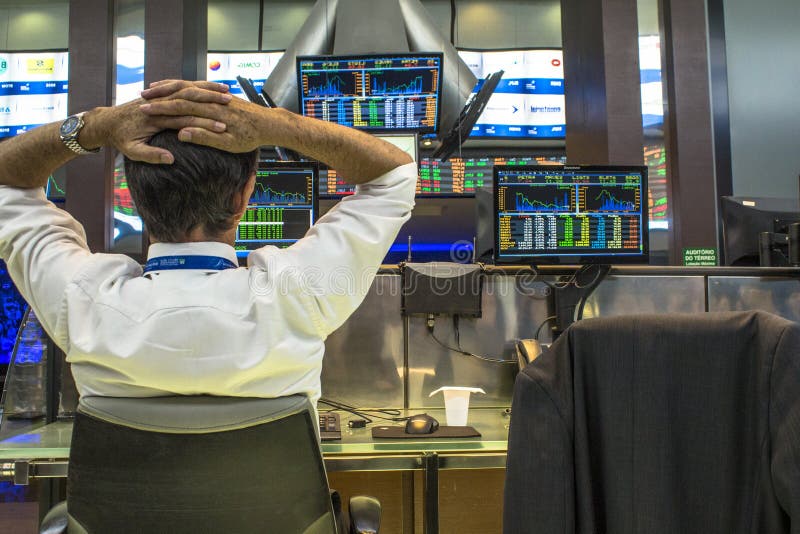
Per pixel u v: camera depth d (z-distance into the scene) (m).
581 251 1.93
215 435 0.75
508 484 1.06
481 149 5.40
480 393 1.99
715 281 2.05
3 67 5.23
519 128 5.22
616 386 1.02
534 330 2.01
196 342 0.73
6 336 2.69
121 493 0.77
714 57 4.30
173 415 0.74
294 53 3.71
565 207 1.93
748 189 4.27
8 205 0.83
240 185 0.81
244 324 0.75
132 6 3.26
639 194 1.94
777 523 0.91
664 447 0.99
